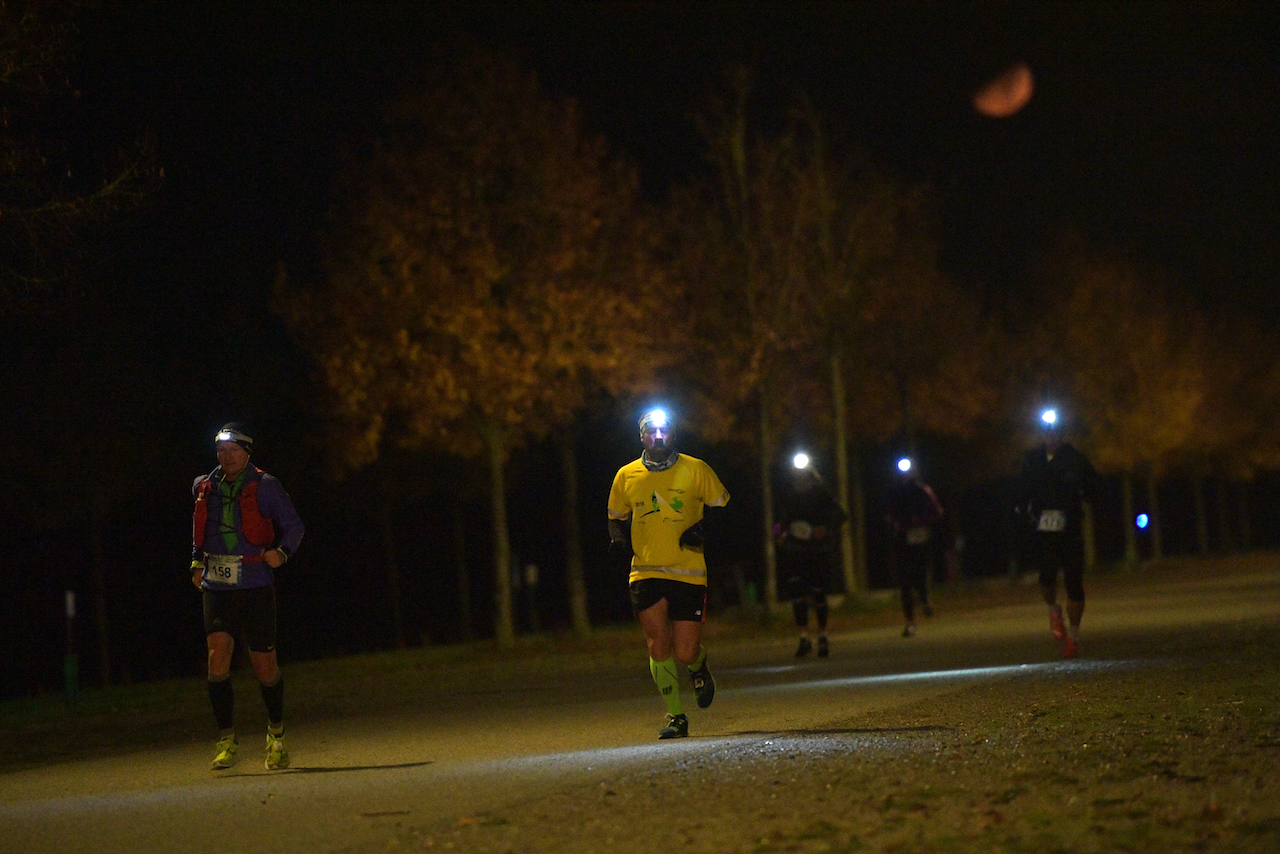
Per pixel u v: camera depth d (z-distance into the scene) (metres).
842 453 40.09
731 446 43.00
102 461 29.52
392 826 8.42
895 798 8.44
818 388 41.88
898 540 25.44
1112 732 10.80
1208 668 15.50
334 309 28.58
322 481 39.00
